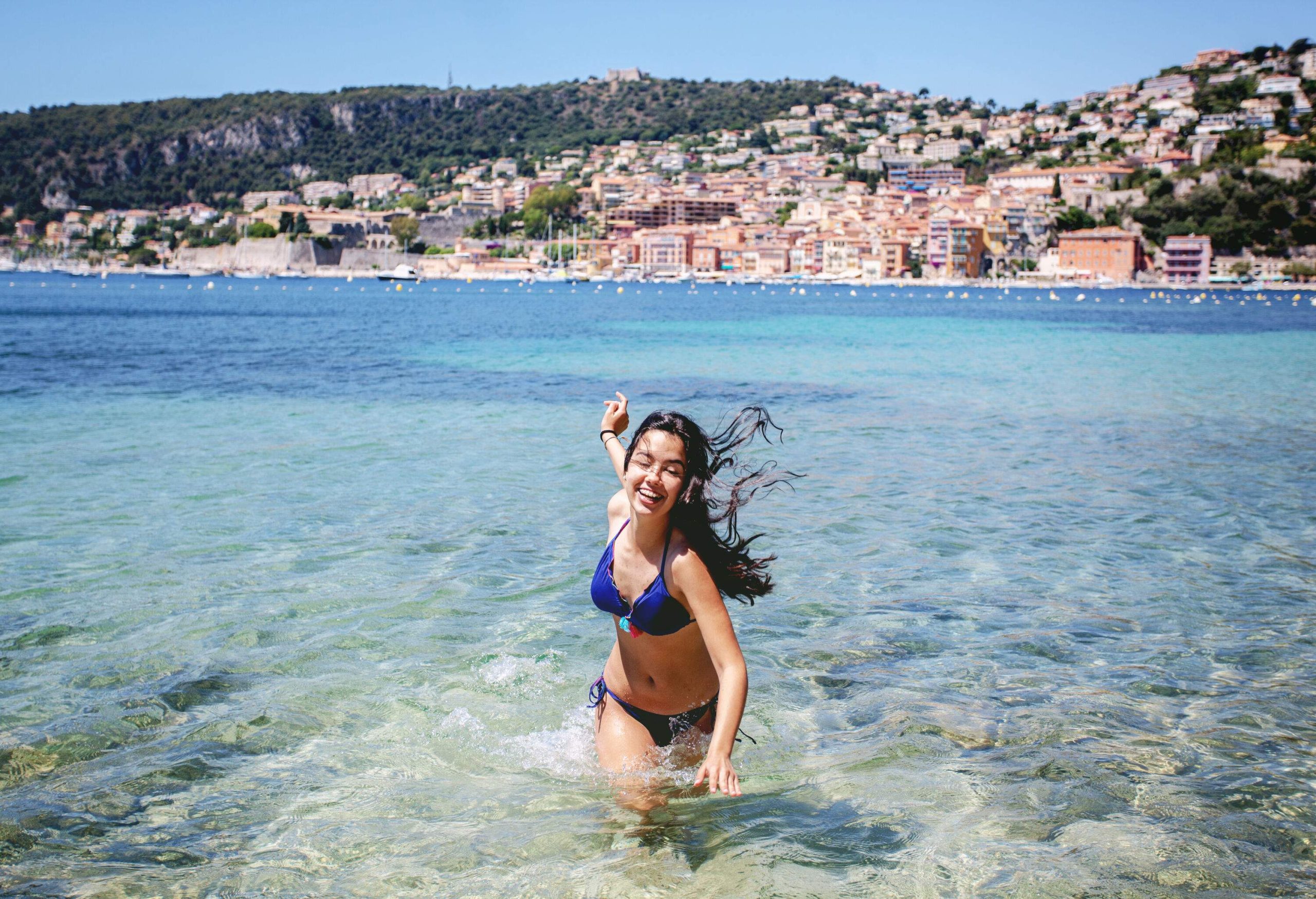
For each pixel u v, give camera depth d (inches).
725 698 175.8
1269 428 744.3
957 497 488.7
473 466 557.6
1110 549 386.0
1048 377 1179.9
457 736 217.8
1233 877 163.2
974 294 7047.2
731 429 204.5
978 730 220.8
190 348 1576.0
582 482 514.3
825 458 606.2
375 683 245.9
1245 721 226.4
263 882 161.6
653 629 189.0
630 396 954.7
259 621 291.6
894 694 241.6
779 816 183.5
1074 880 162.1
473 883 161.8
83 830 177.9
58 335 1959.9
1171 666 261.9
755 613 305.3
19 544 375.2
